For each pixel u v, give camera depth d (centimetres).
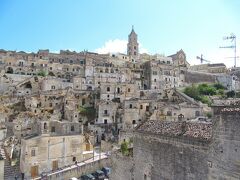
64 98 12456
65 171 6600
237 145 2311
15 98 12800
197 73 17150
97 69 16438
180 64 19588
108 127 11138
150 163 3534
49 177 6344
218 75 16212
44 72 16038
